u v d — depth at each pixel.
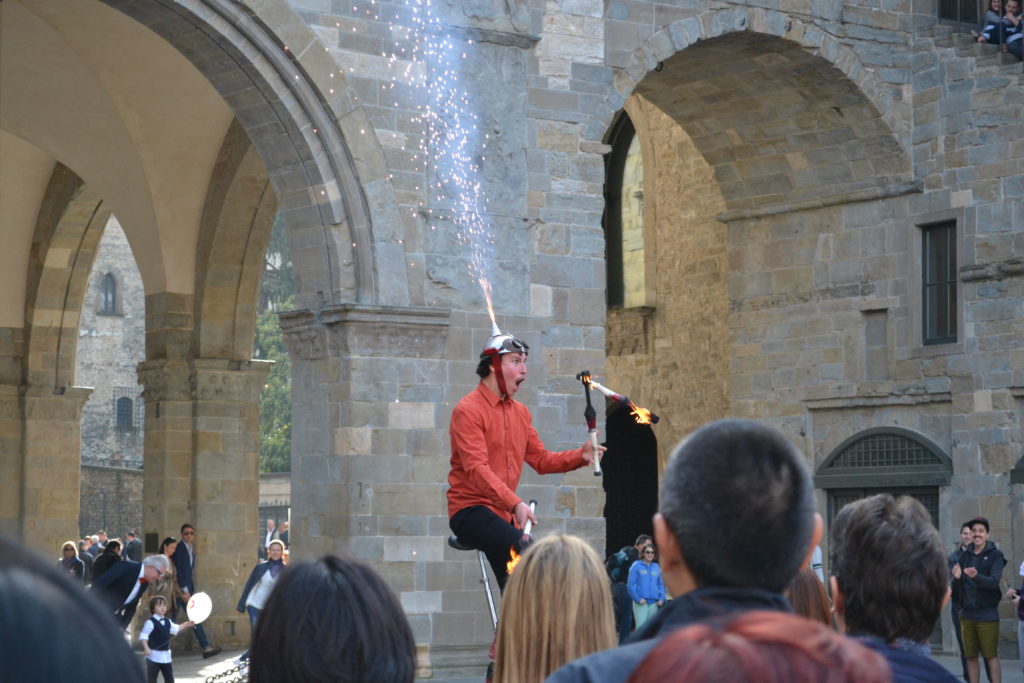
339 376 20.17
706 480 2.91
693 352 31.06
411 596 20.09
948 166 24.77
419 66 20.81
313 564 3.19
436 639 20.19
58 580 1.54
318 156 20.11
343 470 20.05
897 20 25.17
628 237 33.19
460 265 20.94
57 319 32.09
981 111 24.41
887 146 25.19
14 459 32.03
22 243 31.72
